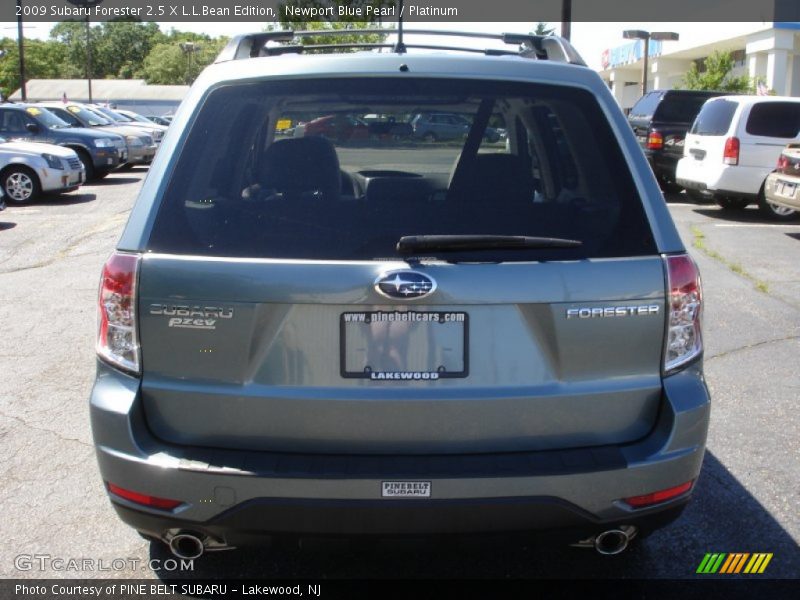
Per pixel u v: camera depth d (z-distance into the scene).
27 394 5.43
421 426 2.68
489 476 2.59
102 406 2.73
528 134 3.22
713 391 5.49
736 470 4.33
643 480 2.69
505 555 3.51
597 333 2.70
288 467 2.62
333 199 2.77
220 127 2.88
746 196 13.30
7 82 88.06
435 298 2.62
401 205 2.76
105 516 3.84
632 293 2.71
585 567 3.42
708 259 9.77
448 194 2.79
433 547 2.71
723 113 13.62
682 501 2.82
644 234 2.77
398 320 2.65
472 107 3.02
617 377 2.75
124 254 2.73
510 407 2.68
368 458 2.67
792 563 3.47
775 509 3.92
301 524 2.63
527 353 2.69
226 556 3.50
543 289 2.66
